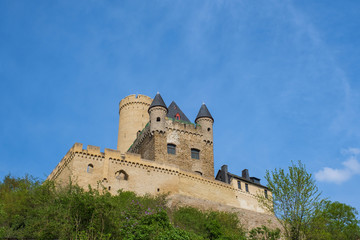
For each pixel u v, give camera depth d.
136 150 61.50
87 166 45.38
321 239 30.41
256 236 40.69
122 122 72.50
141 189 47.09
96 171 45.56
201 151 57.94
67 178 44.81
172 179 49.81
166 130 56.88
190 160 56.44
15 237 27.44
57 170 49.22
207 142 59.09
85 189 43.78
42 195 32.31
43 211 27.86
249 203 55.75
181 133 57.78
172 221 37.97
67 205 27.23
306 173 30.66
